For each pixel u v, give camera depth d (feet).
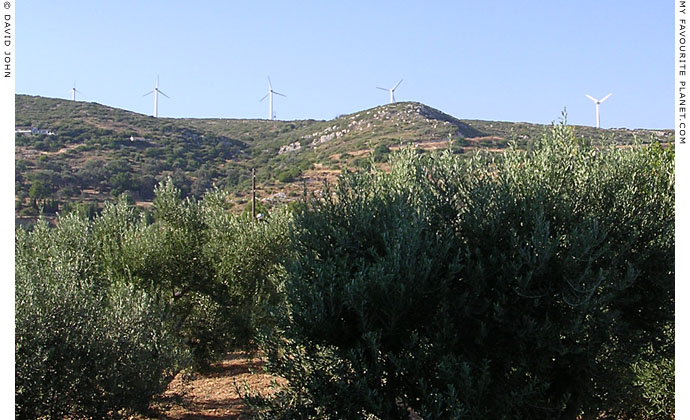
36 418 22.79
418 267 18.72
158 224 43.32
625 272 21.21
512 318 19.80
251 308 43.80
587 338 19.72
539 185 21.11
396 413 19.26
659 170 24.12
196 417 35.78
